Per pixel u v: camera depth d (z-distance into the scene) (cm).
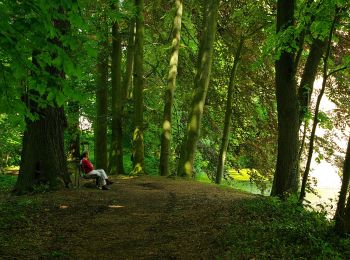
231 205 989
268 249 605
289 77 1109
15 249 616
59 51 513
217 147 2688
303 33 1038
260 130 2280
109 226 799
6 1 486
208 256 597
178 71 2477
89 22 1487
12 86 519
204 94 1930
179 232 750
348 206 661
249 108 2303
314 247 591
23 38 490
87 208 961
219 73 2355
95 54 571
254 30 1989
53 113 1219
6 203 952
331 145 1742
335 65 1572
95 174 1350
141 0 2088
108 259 597
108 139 3172
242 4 2122
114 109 2184
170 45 2342
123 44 2641
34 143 1200
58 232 736
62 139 1250
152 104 2641
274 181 1185
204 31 1933
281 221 779
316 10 956
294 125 1141
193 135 1925
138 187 1488
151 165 2867
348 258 579
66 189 1209
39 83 532
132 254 621
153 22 2506
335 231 676
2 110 504
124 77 2361
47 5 492
